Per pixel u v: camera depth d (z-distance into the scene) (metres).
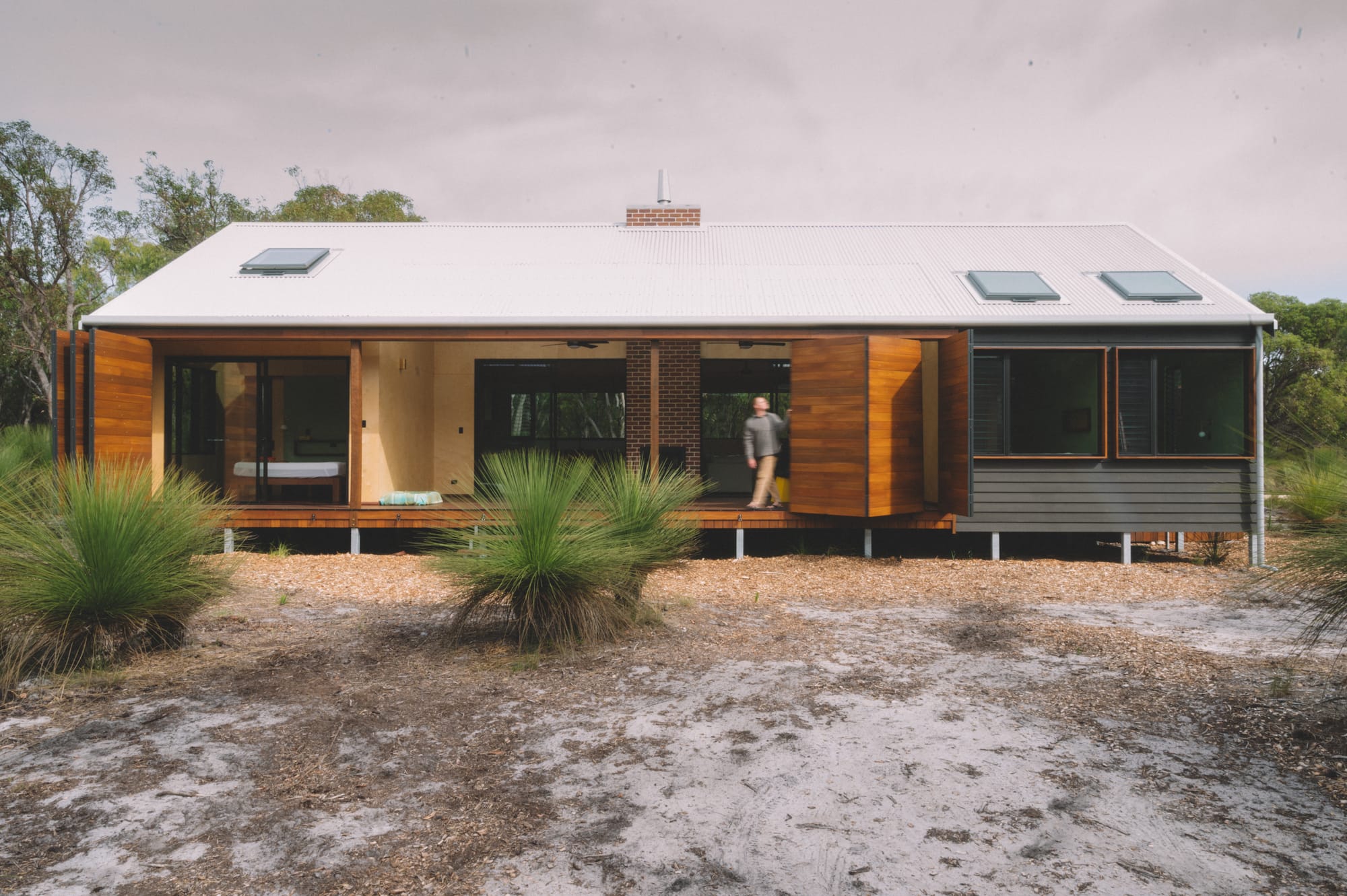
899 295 9.94
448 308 9.55
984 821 2.79
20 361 27.59
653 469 6.46
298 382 10.88
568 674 4.61
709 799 2.98
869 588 7.55
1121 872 2.45
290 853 2.56
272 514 9.33
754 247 12.08
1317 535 3.86
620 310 9.53
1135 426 9.37
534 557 5.02
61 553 4.39
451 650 5.09
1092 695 4.21
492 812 2.87
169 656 4.84
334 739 3.56
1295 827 2.74
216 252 11.42
